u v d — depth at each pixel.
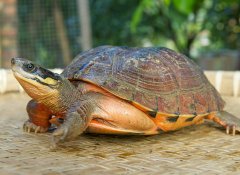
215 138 0.74
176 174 0.60
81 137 0.73
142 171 0.61
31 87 0.69
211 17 2.20
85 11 1.52
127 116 0.69
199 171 0.61
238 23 2.16
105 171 0.60
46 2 1.62
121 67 0.71
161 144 0.71
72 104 0.69
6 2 1.45
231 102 1.00
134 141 0.72
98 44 2.35
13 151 0.67
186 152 0.68
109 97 0.70
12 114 0.88
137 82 0.71
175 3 1.71
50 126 0.77
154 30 2.38
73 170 0.60
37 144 0.70
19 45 1.61
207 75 1.10
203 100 0.75
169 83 0.73
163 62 0.74
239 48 2.21
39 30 1.63
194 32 2.31
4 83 1.11
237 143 0.72
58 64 1.62
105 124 0.70
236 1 1.95
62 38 1.62
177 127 0.74
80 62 0.73
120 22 2.35
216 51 1.82
